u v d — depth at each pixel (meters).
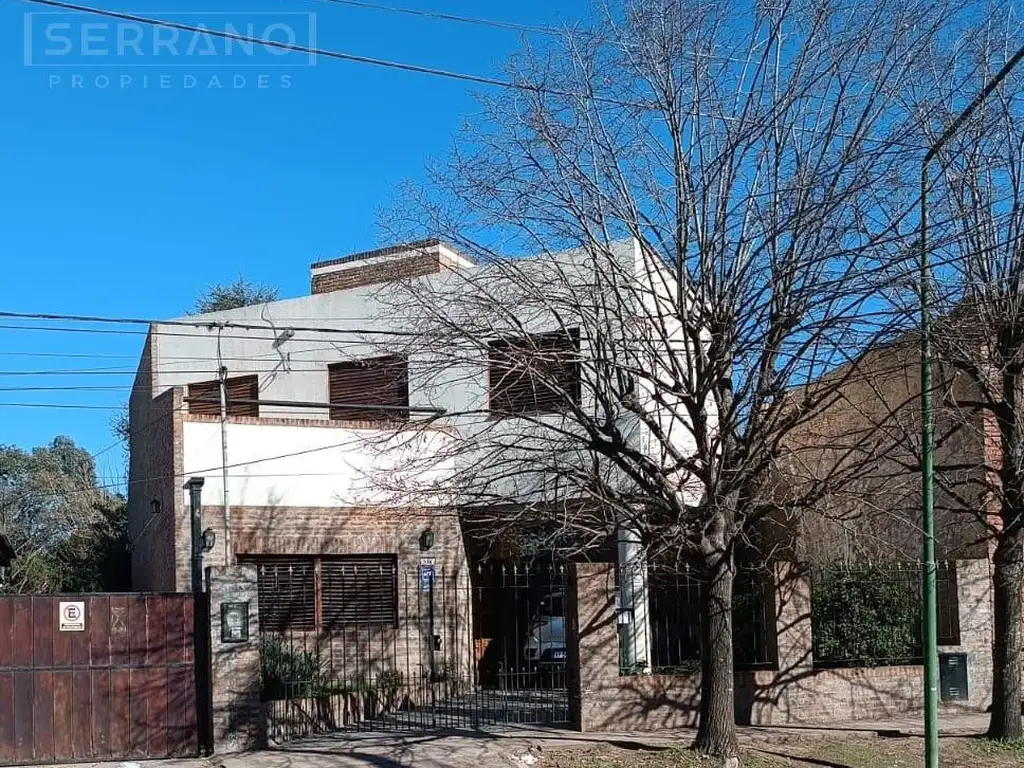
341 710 17.03
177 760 14.23
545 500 15.52
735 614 18.23
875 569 19.14
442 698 19.23
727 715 14.35
